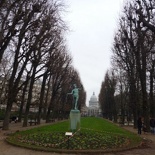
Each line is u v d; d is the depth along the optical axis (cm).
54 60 4606
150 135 3209
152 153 1702
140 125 3375
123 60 4594
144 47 3503
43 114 8625
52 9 3222
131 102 5247
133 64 4456
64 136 2389
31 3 2981
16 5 2733
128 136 2817
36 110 11900
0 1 2369
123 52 4531
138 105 4572
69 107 9350
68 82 7638
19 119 5438
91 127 4253
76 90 3034
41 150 1650
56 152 1616
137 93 4591
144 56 3644
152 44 3167
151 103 4522
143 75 3750
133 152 1719
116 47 4678
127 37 3728
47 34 3419
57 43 4319
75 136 2412
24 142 1941
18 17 2791
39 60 3816
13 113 7325
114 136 2673
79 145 1862
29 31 3238
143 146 2020
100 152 1648
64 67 6344
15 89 3334
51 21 3186
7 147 1748
